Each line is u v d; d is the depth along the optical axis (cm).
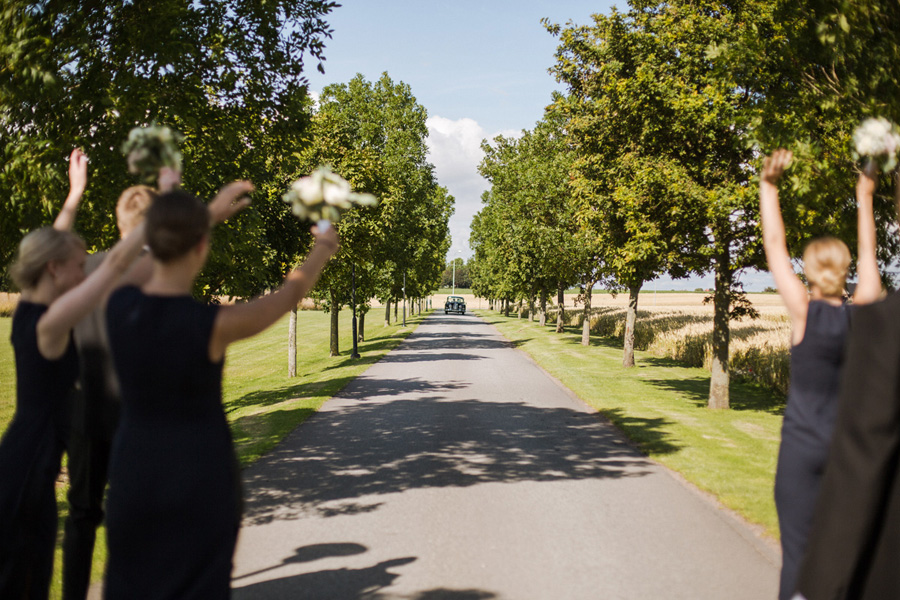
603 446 923
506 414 1202
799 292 280
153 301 214
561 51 1891
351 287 2641
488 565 475
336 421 1127
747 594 425
